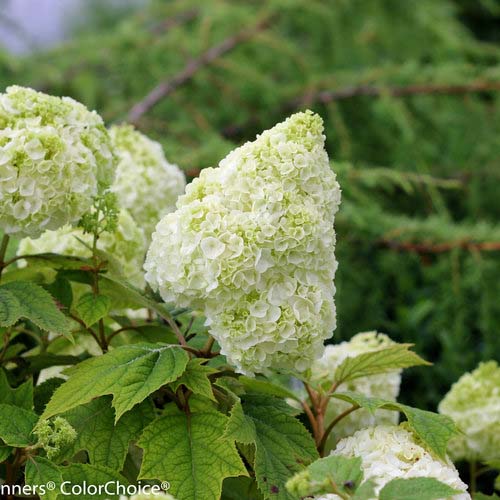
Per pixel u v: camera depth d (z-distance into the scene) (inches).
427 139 112.1
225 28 118.3
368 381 51.9
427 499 37.7
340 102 109.9
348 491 38.1
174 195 57.7
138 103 106.0
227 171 42.5
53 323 43.4
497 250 89.0
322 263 42.8
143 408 43.9
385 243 89.4
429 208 109.8
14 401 44.3
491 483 65.7
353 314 90.4
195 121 107.3
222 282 41.6
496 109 109.7
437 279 89.5
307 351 42.5
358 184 97.4
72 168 44.6
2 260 47.0
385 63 116.1
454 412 55.8
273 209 41.9
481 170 110.4
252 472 45.4
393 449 43.3
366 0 123.6
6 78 109.0
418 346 88.2
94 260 46.6
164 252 42.6
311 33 127.0
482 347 89.4
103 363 42.4
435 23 120.3
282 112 111.2
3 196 43.6
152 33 118.6
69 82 111.3
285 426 43.5
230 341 42.0
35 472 40.8
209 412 43.0
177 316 47.6
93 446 43.0
